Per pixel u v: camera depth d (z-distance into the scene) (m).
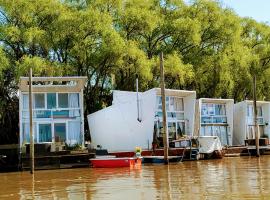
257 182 21.89
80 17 44.78
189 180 24.19
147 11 48.41
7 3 43.34
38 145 36.09
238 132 53.22
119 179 26.39
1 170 37.09
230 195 17.83
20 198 19.86
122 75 49.31
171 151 40.34
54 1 45.53
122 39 45.06
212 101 49.97
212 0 53.38
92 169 34.84
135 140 43.53
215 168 31.77
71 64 47.22
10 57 45.56
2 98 45.31
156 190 20.52
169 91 45.00
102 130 44.12
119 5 48.03
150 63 46.28
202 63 52.12
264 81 57.12
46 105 41.75
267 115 54.88
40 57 44.66
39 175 31.02
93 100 49.50
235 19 53.84
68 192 21.39
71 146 38.59
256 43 59.25
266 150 48.97
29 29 43.06
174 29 50.78
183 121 47.09
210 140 42.88
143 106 43.81
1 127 46.69
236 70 53.19
